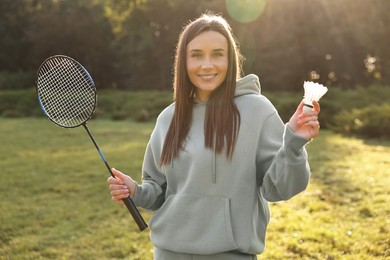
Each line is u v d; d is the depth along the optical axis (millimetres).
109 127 16984
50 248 5102
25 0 36125
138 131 15453
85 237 5402
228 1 24438
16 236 5559
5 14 36062
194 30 2184
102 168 9172
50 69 2582
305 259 4383
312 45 24141
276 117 2191
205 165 2143
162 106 22156
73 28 33188
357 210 5805
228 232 2111
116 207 6578
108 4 29734
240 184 2133
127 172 8750
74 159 10227
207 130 2158
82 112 2564
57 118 2578
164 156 2246
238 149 2129
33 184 8062
